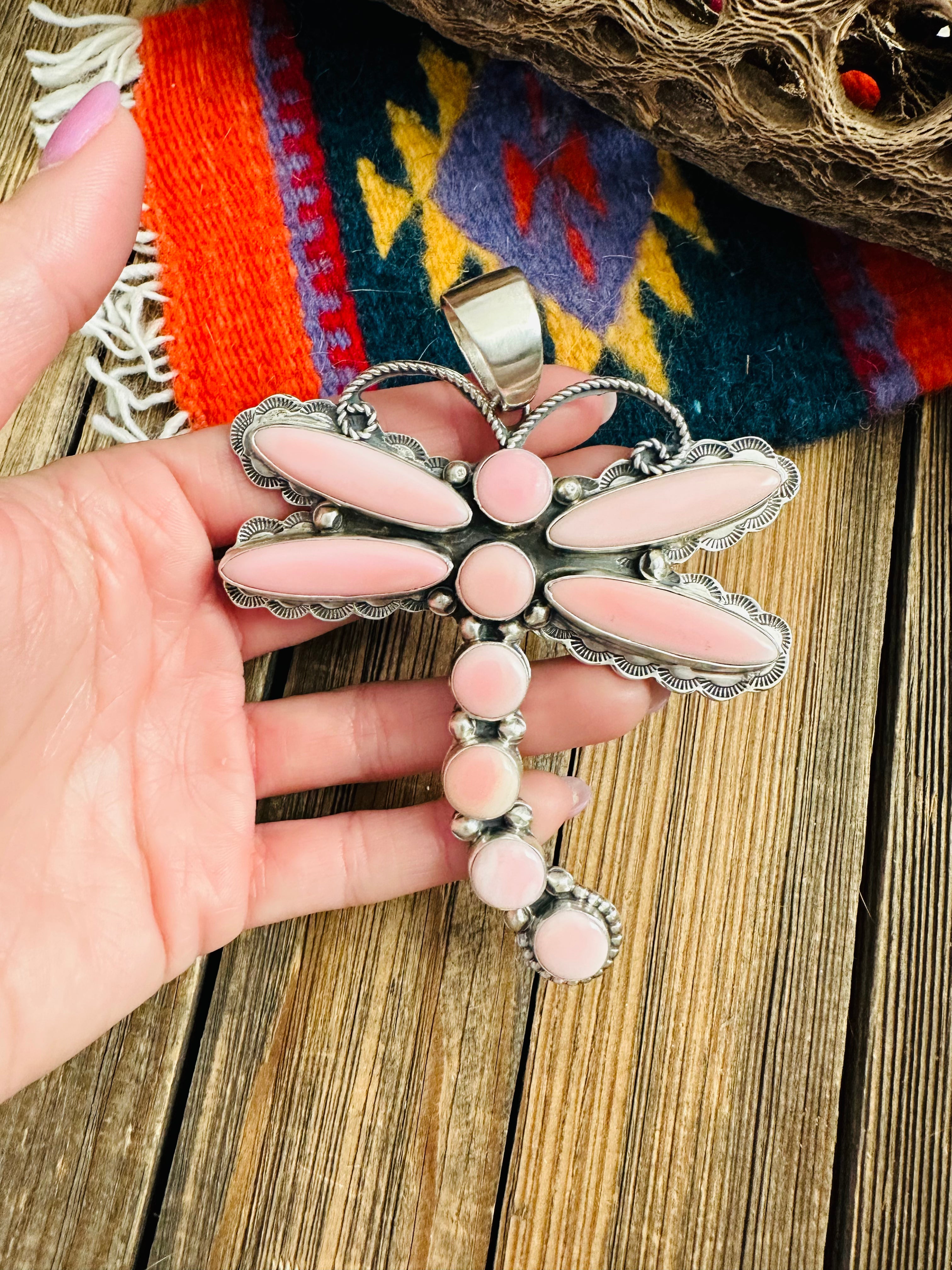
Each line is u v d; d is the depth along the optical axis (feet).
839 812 0.64
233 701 0.57
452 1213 0.60
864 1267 0.60
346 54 0.66
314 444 0.52
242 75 0.65
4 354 0.48
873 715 0.65
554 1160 0.61
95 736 0.53
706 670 0.54
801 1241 0.60
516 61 0.65
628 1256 0.60
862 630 0.66
